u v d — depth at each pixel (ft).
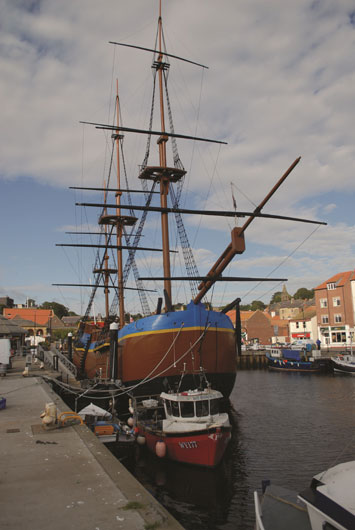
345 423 79.66
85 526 17.78
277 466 54.90
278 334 324.39
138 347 81.97
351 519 17.39
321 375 174.70
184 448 52.95
